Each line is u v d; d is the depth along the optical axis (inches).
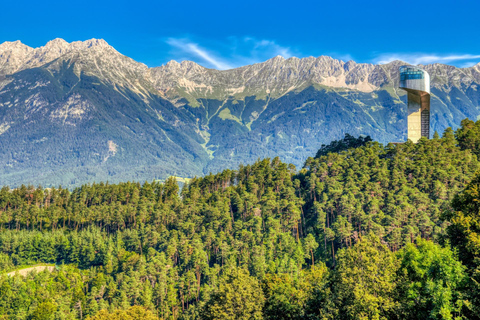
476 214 2842.0
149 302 6624.0
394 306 2613.2
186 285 6988.2
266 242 7465.6
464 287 2492.6
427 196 7298.2
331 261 6756.9
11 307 6973.4
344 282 2815.0
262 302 3703.3
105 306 6776.6
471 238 2610.7
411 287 2694.4
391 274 2839.6
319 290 3435.0
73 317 6550.2
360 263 2898.6
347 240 6811.0
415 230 6181.1
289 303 3580.2
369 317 2571.4
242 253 7500.0
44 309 6486.2
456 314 2464.3
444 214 3093.0
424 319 2556.6
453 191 7199.8
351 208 7219.5
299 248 6988.2
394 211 6815.9
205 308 3981.3
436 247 2898.6
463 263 2696.9
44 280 7736.2
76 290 7396.7
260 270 6481.3
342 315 2780.5
